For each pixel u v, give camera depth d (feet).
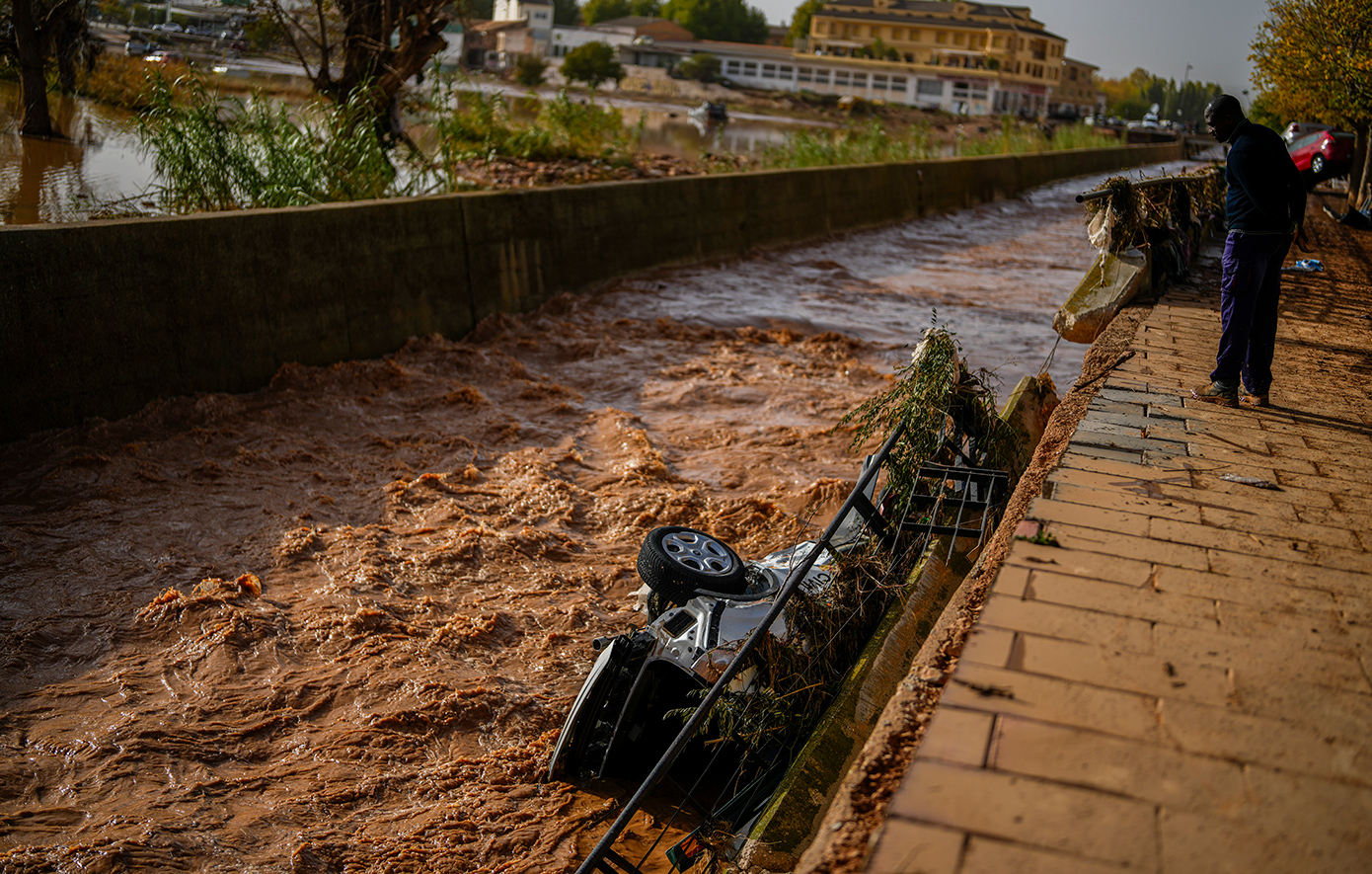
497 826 15.60
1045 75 417.08
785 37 533.55
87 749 16.22
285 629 20.34
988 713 9.45
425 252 40.98
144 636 19.69
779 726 15.42
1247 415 20.18
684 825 15.90
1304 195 19.92
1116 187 31.12
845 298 55.72
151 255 30.27
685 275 57.72
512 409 35.12
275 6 63.67
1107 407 20.22
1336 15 75.15
